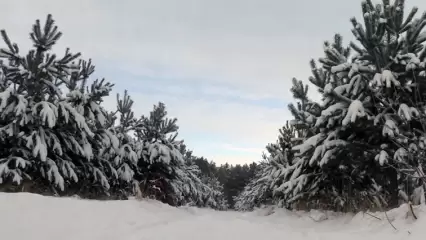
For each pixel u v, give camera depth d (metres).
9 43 10.81
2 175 9.53
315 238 4.52
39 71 10.94
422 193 7.07
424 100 7.62
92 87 12.74
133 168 15.69
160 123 17.45
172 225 4.82
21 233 4.25
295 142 12.52
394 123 6.84
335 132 7.68
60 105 11.16
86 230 4.52
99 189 13.10
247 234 4.44
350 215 7.55
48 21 11.13
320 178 8.84
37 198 5.74
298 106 10.08
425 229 4.42
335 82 8.66
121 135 15.88
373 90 7.49
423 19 7.48
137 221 5.18
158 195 15.04
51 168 10.51
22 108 10.05
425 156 6.03
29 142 10.18
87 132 11.64
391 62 7.59
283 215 9.19
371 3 7.82
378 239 4.48
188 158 27.00
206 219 5.71
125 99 17.06
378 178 8.52
